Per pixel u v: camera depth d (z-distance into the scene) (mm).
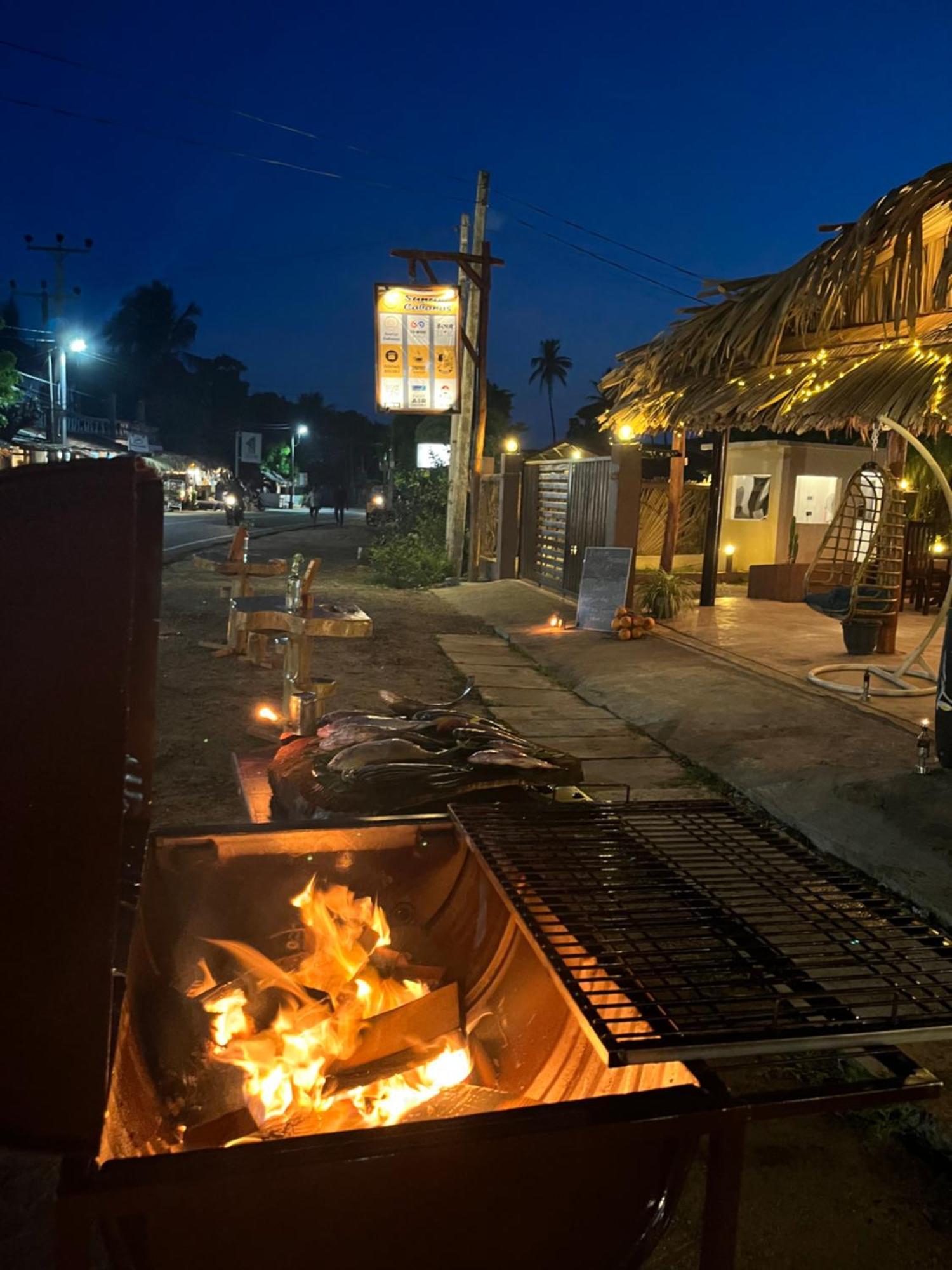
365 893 2680
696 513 17984
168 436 79562
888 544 8828
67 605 1457
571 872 2311
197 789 5367
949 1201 2408
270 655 9391
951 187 4633
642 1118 1501
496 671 9266
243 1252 1435
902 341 5402
